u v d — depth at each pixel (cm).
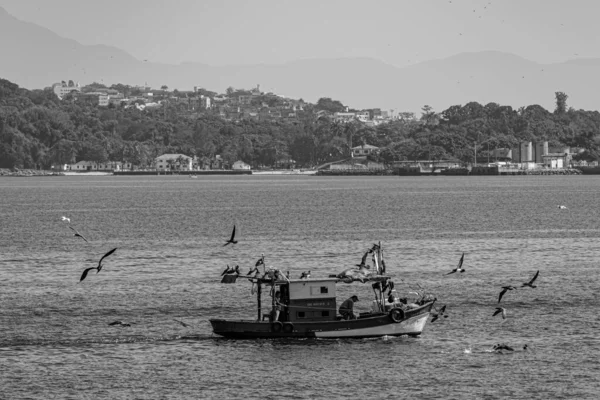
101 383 10525
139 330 12925
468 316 13625
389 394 10100
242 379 10638
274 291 12519
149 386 10419
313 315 12338
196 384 10494
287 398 10012
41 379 10669
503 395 10031
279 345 12025
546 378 10556
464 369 10912
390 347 11888
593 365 10988
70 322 13450
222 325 12344
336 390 10250
